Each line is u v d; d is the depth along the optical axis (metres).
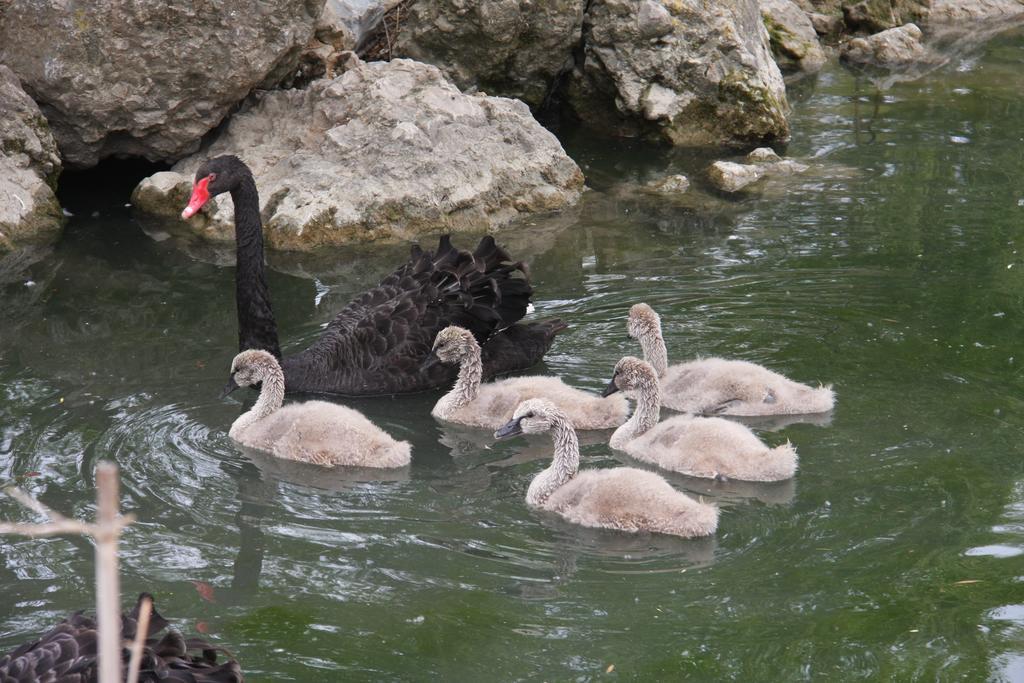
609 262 13.77
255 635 7.03
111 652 2.85
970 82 21.97
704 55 18.86
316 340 11.88
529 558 7.99
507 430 8.91
